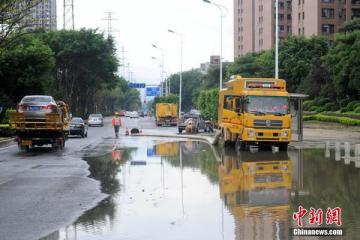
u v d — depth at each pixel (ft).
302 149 91.30
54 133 88.33
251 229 30.07
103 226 31.24
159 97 349.20
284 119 84.02
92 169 61.57
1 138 120.26
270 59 248.93
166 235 28.94
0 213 35.37
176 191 44.34
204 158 75.46
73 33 228.84
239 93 86.94
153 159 74.13
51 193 43.75
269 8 432.66
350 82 177.58
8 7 83.87
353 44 182.19
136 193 43.50
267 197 40.70
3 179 52.75
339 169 59.67
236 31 529.04
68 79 234.17
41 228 30.94
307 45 237.04
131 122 288.51
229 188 45.68
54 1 178.50
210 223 31.71
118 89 457.68
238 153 83.76
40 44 161.58
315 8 343.87
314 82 215.51
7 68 151.43
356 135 131.03
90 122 230.89
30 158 76.18
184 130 169.78
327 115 185.06
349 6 344.90
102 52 231.30
